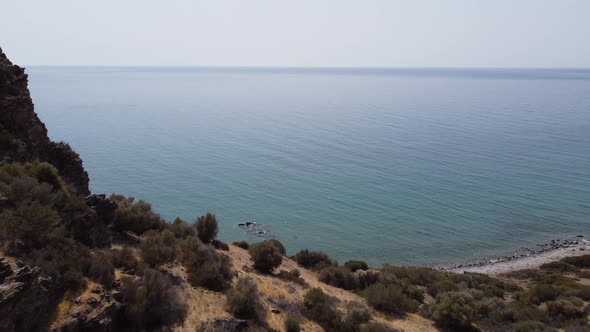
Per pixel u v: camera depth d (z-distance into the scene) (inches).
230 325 603.8
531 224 2247.8
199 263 779.4
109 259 640.4
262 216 2303.2
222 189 2748.5
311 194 2669.8
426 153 3799.2
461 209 2436.0
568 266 1670.8
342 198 2600.9
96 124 5088.6
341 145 4163.4
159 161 3415.4
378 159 3577.8
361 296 970.1
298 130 5029.5
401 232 2122.3
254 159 3555.6
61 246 569.6
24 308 414.9
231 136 4594.0
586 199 2605.8
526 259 1844.2
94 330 470.9
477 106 7524.6
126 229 844.6
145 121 5506.9
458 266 1772.9
